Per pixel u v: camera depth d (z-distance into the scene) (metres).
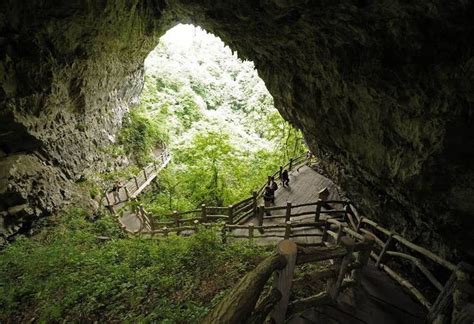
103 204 16.23
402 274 7.91
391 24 5.90
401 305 6.11
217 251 9.39
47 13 9.49
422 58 5.78
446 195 6.01
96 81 15.35
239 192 19.16
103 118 18.28
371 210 9.99
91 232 13.38
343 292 6.13
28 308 8.34
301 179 16.39
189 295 7.64
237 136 30.00
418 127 6.32
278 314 4.25
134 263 9.69
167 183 20.64
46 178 13.65
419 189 6.50
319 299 5.13
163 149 23.31
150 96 29.77
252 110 39.25
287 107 12.78
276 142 28.45
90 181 16.56
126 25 14.00
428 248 7.40
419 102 6.18
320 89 9.61
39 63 10.60
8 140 11.50
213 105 40.56
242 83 45.41
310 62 9.28
